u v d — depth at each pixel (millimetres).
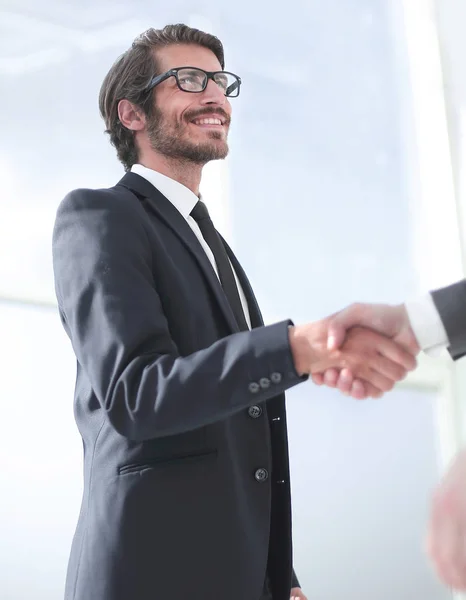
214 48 2381
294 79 4254
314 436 3934
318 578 3809
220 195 4055
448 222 4348
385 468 4004
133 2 3957
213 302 1928
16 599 3305
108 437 1806
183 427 1586
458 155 4418
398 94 4414
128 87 2289
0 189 3646
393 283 4266
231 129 4129
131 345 1657
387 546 3920
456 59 4477
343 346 1518
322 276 4168
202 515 1738
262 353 1538
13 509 3359
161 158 2219
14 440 3408
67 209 1880
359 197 4281
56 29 3840
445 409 4117
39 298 3561
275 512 1927
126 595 1681
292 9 4285
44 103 3783
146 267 1825
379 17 4434
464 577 669
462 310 1488
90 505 1797
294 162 4207
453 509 675
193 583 1701
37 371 3490
